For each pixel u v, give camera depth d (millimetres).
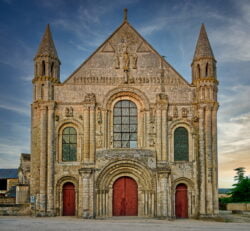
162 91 56562
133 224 44156
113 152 54125
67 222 45188
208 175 53875
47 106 55188
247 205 74188
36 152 55062
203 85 55531
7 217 51812
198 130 55156
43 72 56000
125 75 56938
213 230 39250
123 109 56750
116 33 58562
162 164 54375
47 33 57531
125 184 55000
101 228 39312
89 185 52781
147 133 55375
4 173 96375
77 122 55719
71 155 55438
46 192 53656
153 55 57812
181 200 54719
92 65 57344
